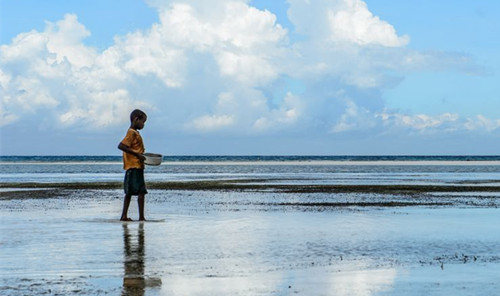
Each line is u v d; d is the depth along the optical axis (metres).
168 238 12.02
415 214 17.25
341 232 13.07
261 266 8.98
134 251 10.34
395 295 7.05
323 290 7.32
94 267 8.82
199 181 41.03
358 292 7.21
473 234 12.77
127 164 15.31
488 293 7.14
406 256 9.93
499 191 29.28
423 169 82.12
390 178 47.75
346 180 43.50
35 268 8.72
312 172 66.00
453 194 26.91
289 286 7.55
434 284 7.66
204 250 10.50
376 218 16.05
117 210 18.30
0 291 7.22
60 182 39.00
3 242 11.34
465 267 8.88
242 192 28.30
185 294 7.09
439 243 11.41
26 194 26.20
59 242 11.38
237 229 13.57
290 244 11.27
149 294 7.08
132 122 15.47
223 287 7.48
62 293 7.11
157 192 28.23
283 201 22.45
